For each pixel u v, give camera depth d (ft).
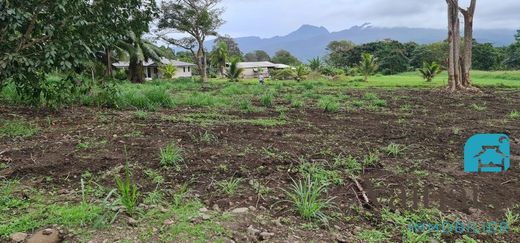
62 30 20.06
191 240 8.31
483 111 31.81
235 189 11.28
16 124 18.10
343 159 14.58
